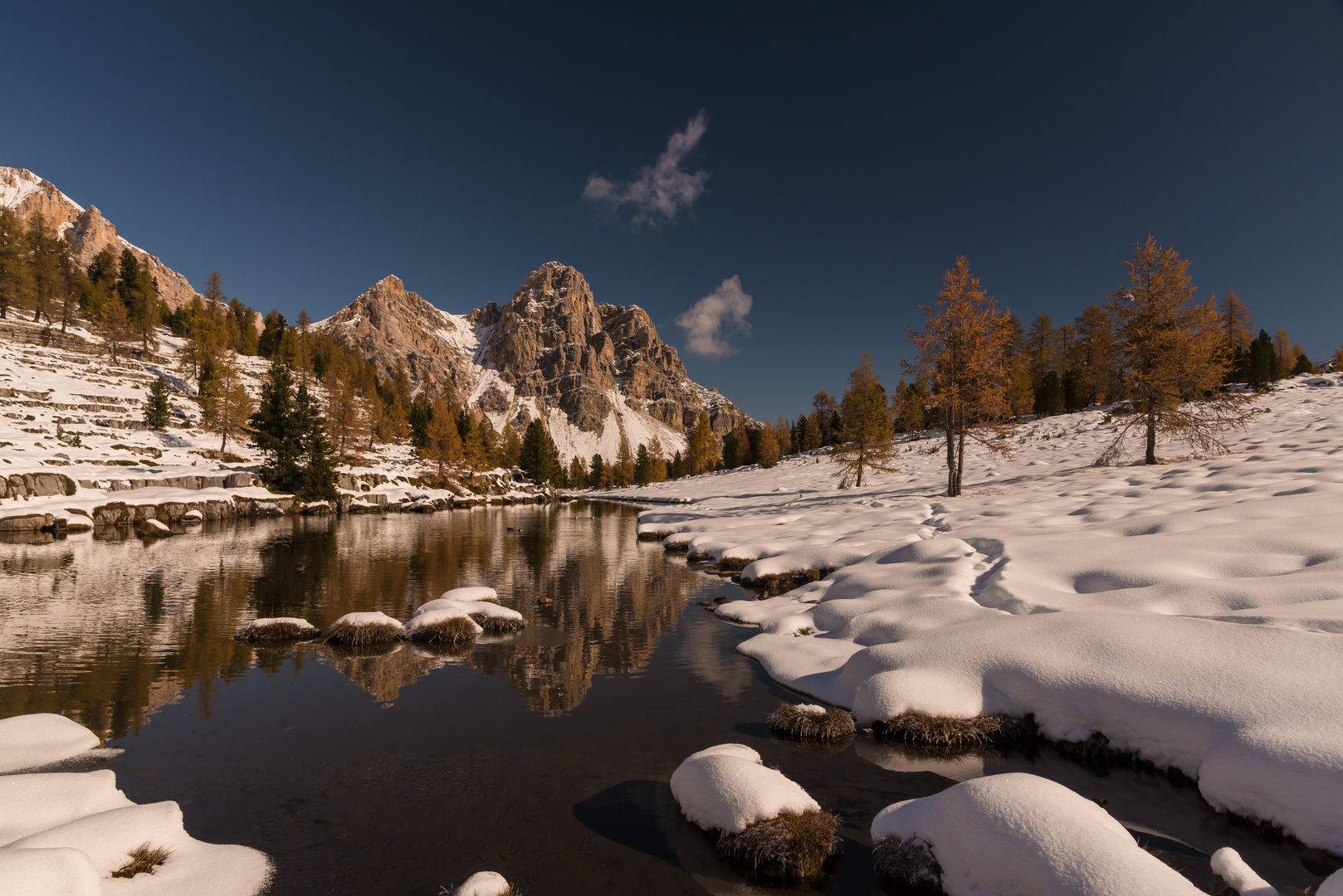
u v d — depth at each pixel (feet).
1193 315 89.66
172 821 17.03
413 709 28.45
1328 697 18.20
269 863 16.10
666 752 23.73
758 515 111.34
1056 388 228.22
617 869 16.07
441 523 144.05
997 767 21.95
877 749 23.72
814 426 327.67
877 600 39.37
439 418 283.38
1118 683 22.52
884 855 15.94
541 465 359.25
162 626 44.19
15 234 271.69
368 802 19.65
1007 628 27.71
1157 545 37.68
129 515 122.52
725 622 46.16
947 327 93.50
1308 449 82.48
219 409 208.54
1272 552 33.63
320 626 44.68
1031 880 13.05
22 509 110.01
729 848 16.61
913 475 155.12
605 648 39.22
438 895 14.76
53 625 44.50
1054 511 64.75
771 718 26.45
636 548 95.81
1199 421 90.63
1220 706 19.80
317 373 393.09
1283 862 15.35
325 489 177.78
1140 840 16.80
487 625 44.32
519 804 19.60
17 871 12.27
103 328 259.60
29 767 21.97
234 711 28.04
